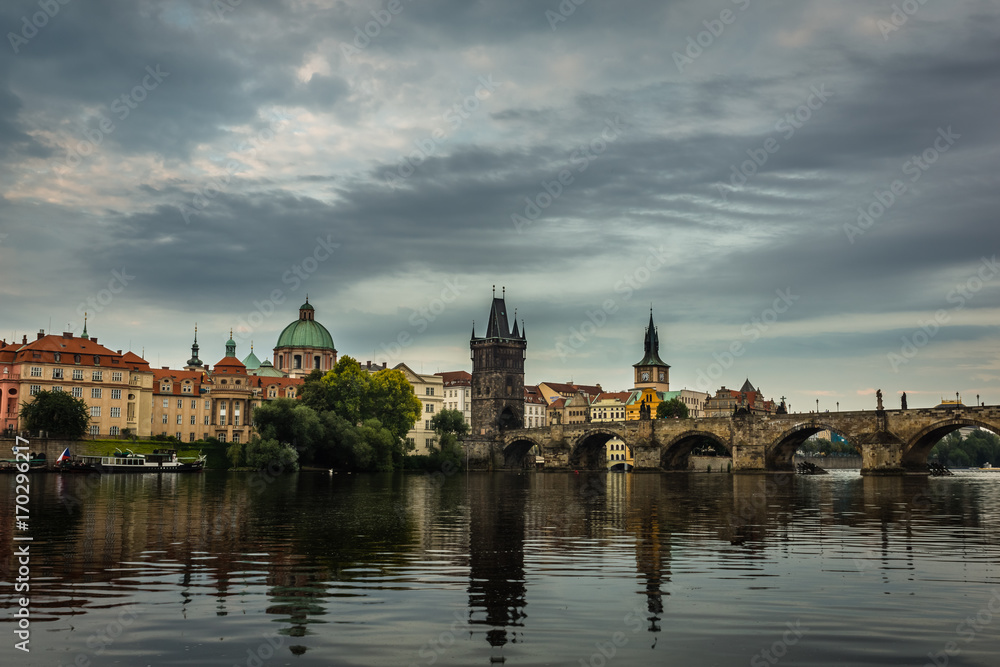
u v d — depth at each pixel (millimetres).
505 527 52062
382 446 180375
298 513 61531
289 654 22781
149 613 26922
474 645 23609
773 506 72062
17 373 182125
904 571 34594
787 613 27109
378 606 28000
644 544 43250
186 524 52469
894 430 162500
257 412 169500
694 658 22453
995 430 147250
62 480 118375
